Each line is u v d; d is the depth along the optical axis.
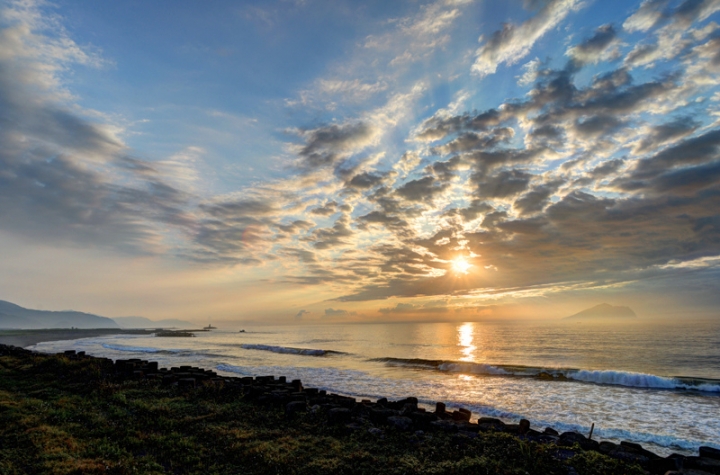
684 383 26.62
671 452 14.06
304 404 16.12
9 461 9.71
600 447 11.88
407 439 12.55
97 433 12.33
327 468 9.84
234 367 37.03
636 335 92.31
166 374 23.48
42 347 67.50
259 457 10.50
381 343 79.00
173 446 11.41
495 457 10.52
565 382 29.11
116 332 165.25
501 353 55.12
